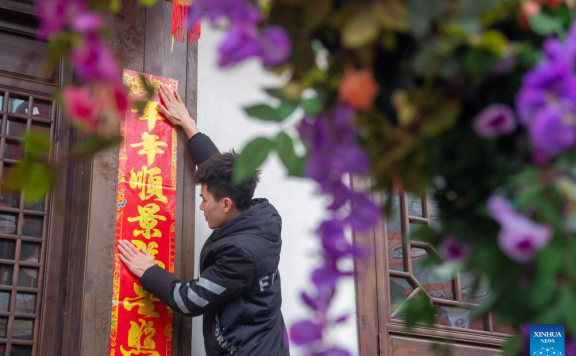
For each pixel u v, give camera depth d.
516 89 0.91
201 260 3.00
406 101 0.90
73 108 0.83
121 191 3.15
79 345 2.91
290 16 0.94
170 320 3.10
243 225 2.97
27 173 0.85
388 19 0.87
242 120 3.64
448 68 0.87
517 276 0.92
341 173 0.88
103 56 0.85
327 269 0.90
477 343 3.80
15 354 3.00
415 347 3.66
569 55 0.82
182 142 3.35
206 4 0.88
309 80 0.94
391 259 3.77
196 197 3.43
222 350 2.86
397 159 0.93
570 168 0.84
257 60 0.89
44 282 3.12
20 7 3.29
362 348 3.52
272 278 2.97
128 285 3.05
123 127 3.22
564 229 0.84
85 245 3.04
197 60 3.55
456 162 0.95
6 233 3.12
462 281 3.87
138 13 3.40
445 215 1.00
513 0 0.90
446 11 0.88
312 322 0.89
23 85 3.29
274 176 3.62
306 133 0.92
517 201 0.85
